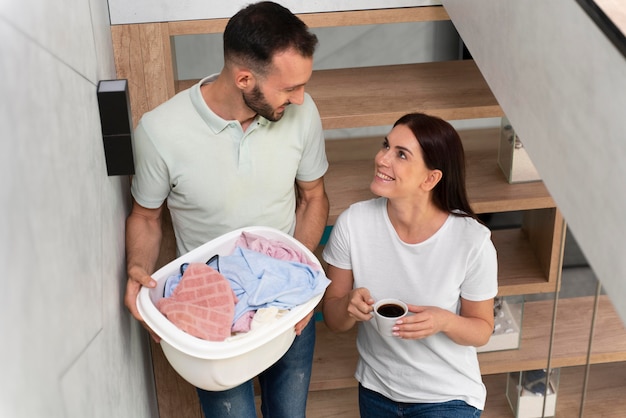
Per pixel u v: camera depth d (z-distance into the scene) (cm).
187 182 200
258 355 182
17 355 101
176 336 175
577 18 148
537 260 282
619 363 312
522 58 178
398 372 229
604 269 141
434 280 221
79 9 167
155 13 232
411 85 264
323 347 291
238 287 188
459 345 227
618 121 133
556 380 288
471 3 213
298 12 241
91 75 174
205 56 365
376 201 228
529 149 178
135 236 206
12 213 105
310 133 208
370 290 227
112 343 177
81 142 157
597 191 142
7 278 100
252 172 202
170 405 271
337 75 272
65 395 125
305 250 198
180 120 196
